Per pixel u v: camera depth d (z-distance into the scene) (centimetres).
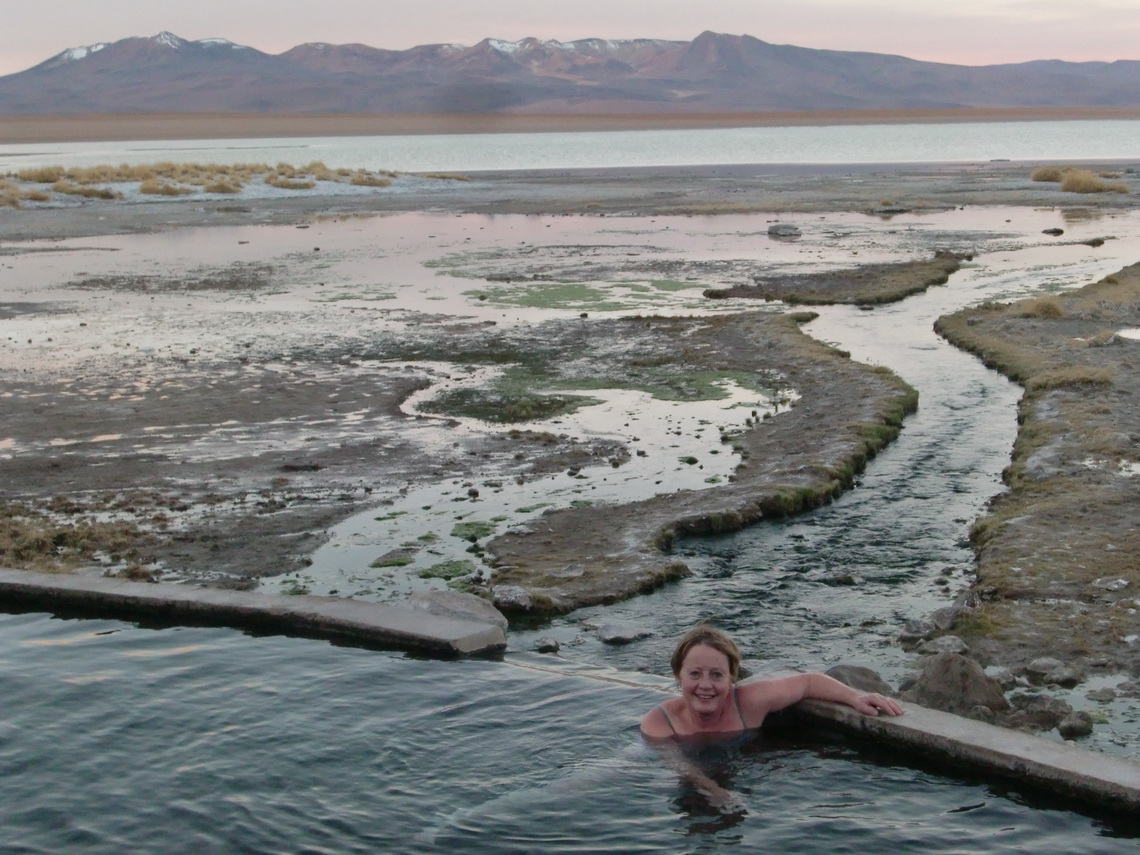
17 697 736
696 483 1320
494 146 15475
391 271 3266
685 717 702
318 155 12456
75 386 1869
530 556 1088
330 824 584
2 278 3225
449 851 560
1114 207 4891
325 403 1739
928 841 571
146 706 723
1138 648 838
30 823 580
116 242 4100
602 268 3253
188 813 592
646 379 1891
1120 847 566
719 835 576
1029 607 924
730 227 4400
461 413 1678
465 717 714
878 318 2444
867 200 5478
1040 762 625
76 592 936
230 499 1278
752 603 978
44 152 14012
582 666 806
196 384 1878
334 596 918
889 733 676
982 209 4975
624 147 14562
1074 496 1188
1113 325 2239
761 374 1895
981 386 1806
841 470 1323
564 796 616
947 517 1202
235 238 4197
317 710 720
